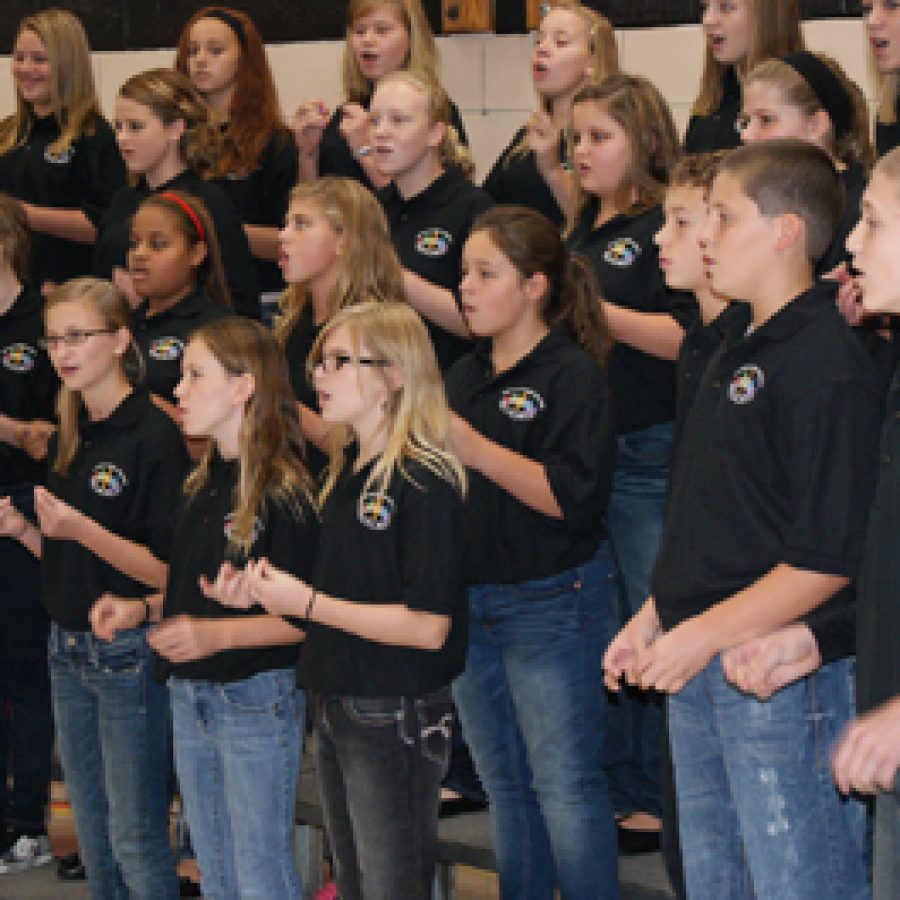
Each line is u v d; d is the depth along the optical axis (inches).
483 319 271.6
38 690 360.2
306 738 363.6
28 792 360.8
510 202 362.9
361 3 370.6
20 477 357.1
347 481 250.5
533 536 265.1
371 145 331.3
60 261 417.1
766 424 207.8
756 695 204.8
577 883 263.6
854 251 185.9
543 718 265.6
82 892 348.5
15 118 428.8
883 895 185.9
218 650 256.2
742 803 212.4
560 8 349.1
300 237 303.0
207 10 404.8
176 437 301.3
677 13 409.7
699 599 213.2
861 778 171.5
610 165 295.0
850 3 382.6
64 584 300.0
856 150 278.1
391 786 242.5
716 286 216.8
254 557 263.3
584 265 276.7
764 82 274.8
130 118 369.4
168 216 335.3
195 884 336.2
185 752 267.3
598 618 270.7
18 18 523.2
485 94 438.6
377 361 243.6
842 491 198.7
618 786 302.2
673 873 249.6
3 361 354.6
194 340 268.7
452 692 279.7
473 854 305.0
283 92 479.2
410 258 326.3
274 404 268.7
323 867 338.0
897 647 183.3
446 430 248.2
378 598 242.8
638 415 288.5
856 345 206.5
